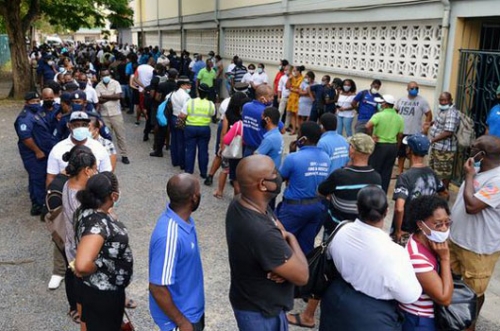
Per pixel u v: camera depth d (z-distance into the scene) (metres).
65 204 3.84
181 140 9.22
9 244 5.93
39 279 5.10
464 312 2.92
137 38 36.16
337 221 4.18
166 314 2.93
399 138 7.64
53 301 4.68
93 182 3.22
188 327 2.97
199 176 8.91
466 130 7.20
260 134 6.48
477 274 3.88
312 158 4.48
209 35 20.41
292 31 13.32
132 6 36.19
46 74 17.83
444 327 2.90
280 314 2.84
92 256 3.10
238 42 17.33
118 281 3.32
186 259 2.92
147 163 9.77
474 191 3.72
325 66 11.98
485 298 4.85
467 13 7.45
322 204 4.57
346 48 11.06
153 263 2.85
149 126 11.63
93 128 5.69
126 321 3.97
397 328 2.87
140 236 6.17
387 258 2.72
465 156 7.68
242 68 14.70
